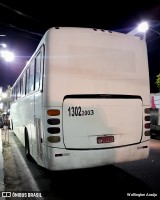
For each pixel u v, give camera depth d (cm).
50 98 467
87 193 480
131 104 525
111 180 557
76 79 483
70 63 486
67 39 492
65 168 466
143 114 540
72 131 471
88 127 482
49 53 481
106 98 500
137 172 615
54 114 464
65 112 470
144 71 553
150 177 571
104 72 505
